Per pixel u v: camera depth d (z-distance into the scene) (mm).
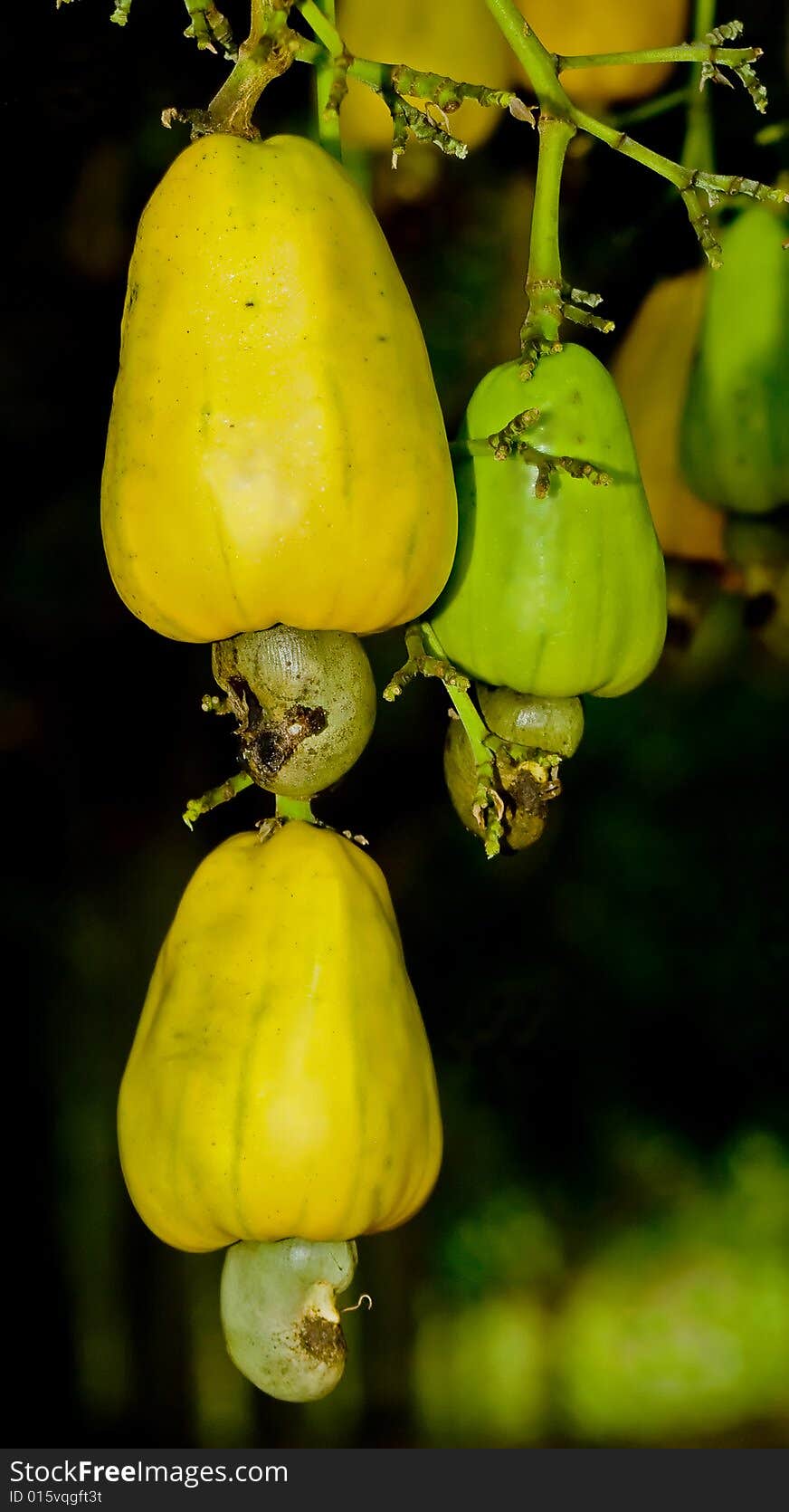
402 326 638
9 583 1021
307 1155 646
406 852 1236
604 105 792
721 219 795
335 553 630
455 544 646
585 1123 1411
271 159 634
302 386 627
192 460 627
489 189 845
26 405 934
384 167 821
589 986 1331
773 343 784
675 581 807
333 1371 656
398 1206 659
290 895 658
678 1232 1558
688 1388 1636
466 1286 1511
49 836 1131
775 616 806
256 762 651
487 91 648
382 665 1112
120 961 1178
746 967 1294
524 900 1293
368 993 656
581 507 662
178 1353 1292
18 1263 1239
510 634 663
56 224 872
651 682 1186
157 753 1115
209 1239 657
